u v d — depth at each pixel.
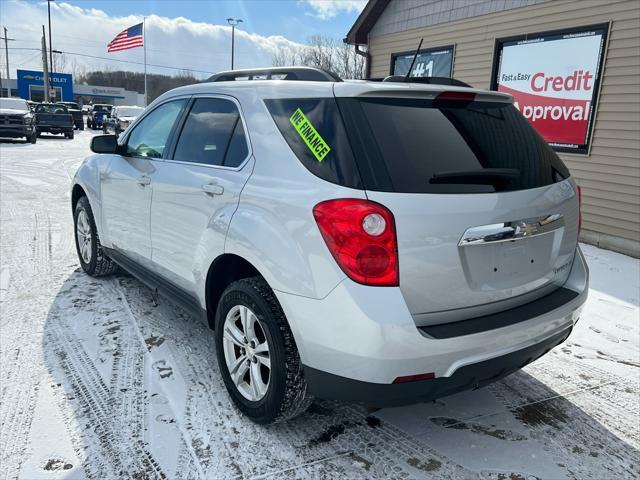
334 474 2.35
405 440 2.62
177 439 2.53
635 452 2.60
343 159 2.21
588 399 3.08
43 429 2.56
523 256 2.46
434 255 2.15
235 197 2.64
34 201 8.28
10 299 4.18
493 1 8.29
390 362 2.06
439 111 2.45
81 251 4.82
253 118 2.73
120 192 3.88
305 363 2.28
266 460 2.42
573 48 7.12
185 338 3.58
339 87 2.38
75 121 33.66
